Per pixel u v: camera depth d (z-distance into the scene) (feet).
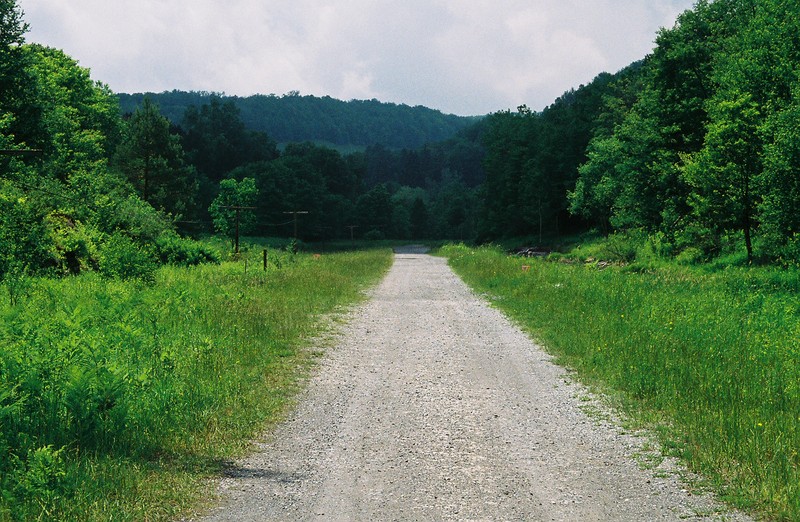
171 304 45.55
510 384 33.19
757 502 17.85
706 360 33.06
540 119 326.24
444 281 98.37
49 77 153.28
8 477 17.57
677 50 119.85
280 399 29.50
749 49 91.20
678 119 121.19
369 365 37.78
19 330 26.78
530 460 22.07
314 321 52.39
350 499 18.72
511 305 62.75
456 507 18.16
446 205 520.01
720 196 87.30
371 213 447.42
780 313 47.34
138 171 225.76
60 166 136.15
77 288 52.47
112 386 22.52
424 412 28.14
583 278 72.08
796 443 21.44
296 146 479.82
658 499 18.58
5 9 111.86
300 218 374.22
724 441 21.99
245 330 42.45
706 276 75.36
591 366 35.63
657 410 27.43
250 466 21.34
